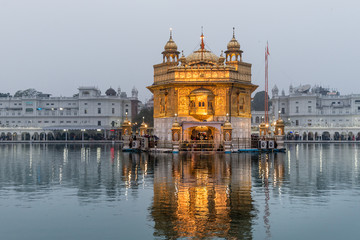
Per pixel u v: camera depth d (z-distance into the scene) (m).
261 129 76.94
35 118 155.25
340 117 155.38
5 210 19.28
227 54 73.81
